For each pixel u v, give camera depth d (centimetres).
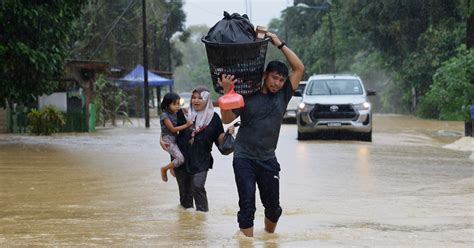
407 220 1338
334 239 1145
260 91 1162
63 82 4566
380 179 1988
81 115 4422
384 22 6762
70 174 2075
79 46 6800
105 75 5656
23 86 3319
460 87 3784
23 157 2606
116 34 7800
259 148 1160
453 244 1101
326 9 9025
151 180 1939
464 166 2338
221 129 1466
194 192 1458
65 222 1312
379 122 5647
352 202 1580
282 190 1770
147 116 5159
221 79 1111
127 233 1205
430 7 6316
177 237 1170
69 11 3341
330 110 3444
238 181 1159
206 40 1096
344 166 2306
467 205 1527
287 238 1157
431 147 3127
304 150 2902
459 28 6128
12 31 3131
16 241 1130
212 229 1248
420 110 6619
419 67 6444
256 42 1083
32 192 1719
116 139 3634
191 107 1470
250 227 1158
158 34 8544
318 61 9306
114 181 1919
